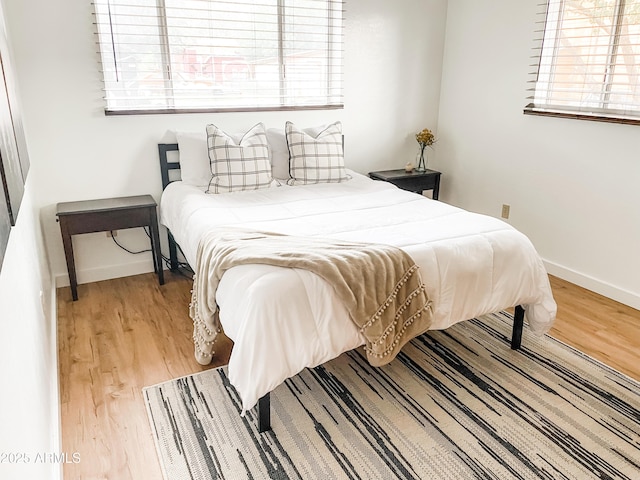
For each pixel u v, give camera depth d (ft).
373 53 12.92
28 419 4.12
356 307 6.13
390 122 13.74
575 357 8.11
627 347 8.43
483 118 12.85
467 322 9.29
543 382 7.43
